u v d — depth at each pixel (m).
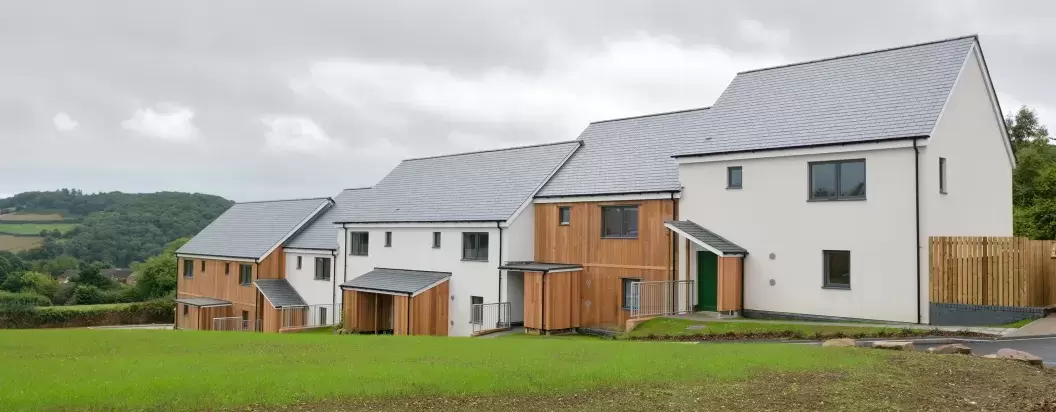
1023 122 49.75
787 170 21.61
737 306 22.12
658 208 24.55
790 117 22.89
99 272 62.38
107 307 47.44
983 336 16.66
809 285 21.06
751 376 11.11
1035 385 10.48
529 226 28.20
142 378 10.70
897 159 19.59
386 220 32.56
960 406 9.41
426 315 28.80
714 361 12.36
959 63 21.11
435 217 30.42
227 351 14.48
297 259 38.03
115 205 103.31
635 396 9.96
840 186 20.73
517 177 30.42
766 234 21.98
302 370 11.58
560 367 11.81
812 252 21.03
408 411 9.20
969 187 21.69
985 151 22.80
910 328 18.12
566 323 25.72
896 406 9.41
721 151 22.91
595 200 26.19
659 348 14.68
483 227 28.23
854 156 20.36
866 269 20.05
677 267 23.89
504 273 27.33
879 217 19.84
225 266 40.78
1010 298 18.00
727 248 22.12
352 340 17.20
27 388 9.94
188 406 9.20
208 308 39.75
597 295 26.05
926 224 19.17
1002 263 18.16
